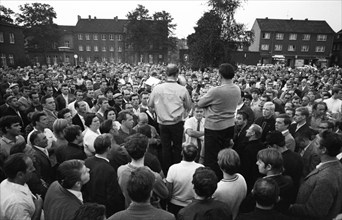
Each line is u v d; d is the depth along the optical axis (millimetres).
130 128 5078
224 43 38938
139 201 2184
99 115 6402
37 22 62531
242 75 19141
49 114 6551
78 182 2584
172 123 3908
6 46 38812
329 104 7906
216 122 3455
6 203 2566
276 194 2332
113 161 3779
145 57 71625
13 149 3480
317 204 2568
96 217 1901
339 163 2725
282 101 8570
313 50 63531
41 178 3781
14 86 9016
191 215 2408
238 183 2994
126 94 9164
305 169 3969
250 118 6309
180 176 3271
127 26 69375
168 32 71062
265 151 2998
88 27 72500
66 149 3998
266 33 62531
